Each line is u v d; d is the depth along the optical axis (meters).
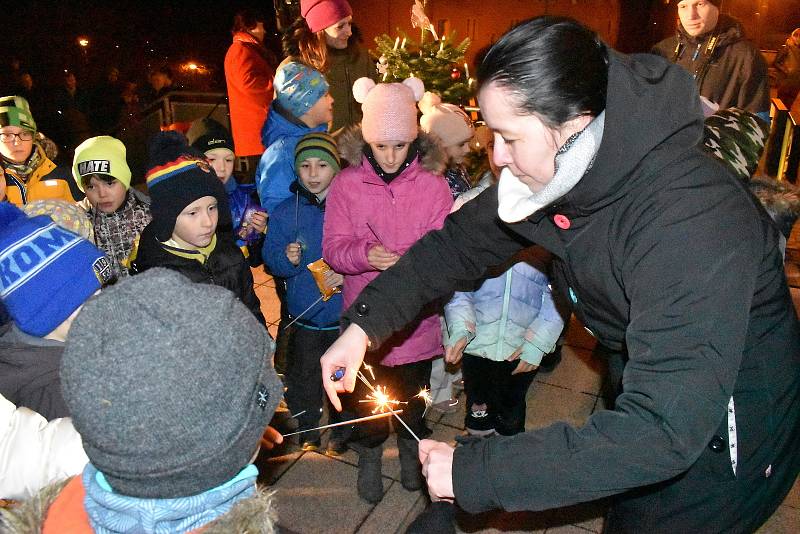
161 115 7.42
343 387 1.90
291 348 3.22
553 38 1.28
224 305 0.97
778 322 1.48
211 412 0.91
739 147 2.05
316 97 3.57
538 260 2.64
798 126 6.12
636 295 1.33
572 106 1.27
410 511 2.91
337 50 4.80
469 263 1.99
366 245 2.78
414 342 2.78
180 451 0.90
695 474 1.58
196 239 2.66
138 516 0.94
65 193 3.85
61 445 1.47
